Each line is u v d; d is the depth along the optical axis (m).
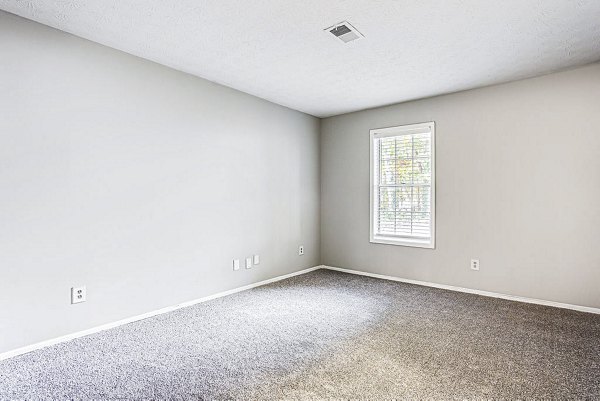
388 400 1.85
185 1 2.17
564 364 2.24
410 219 4.43
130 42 2.77
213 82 3.70
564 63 3.17
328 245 5.23
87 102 2.71
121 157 2.93
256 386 1.98
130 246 2.99
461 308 3.37
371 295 3.83
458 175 3.99
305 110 4.84
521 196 3.59
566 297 3.36
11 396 1.87
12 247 2.33
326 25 2.48
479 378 2.07
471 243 3.91
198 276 3.56
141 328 2.85
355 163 4.89
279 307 3.42
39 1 2.17
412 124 4.35
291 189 4.76
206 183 3.64
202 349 2.46
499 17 2.35
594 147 3.20
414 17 2.35
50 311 2.51
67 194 2.60
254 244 4.21
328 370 2.17
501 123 3.70
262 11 2.29
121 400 1.85
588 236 3.24
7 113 2.31
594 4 2.18
